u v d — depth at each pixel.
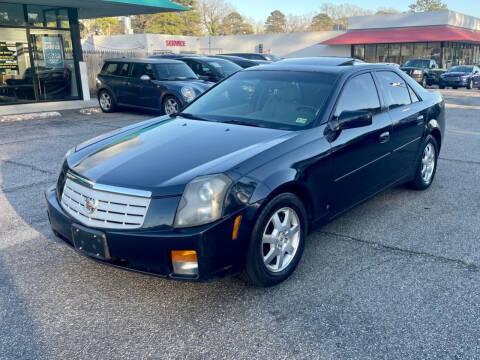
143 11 16.20
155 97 12.20
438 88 25.77
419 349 2.57
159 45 47.81
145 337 2.71
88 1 13.42
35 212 4.86
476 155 7.48
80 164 3.33
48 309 3.02
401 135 4.59
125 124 11.05
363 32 41.00
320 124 3.64
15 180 6.07
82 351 2.59
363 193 4.15
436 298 3.11
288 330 2.76
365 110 4.13
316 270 3.52
